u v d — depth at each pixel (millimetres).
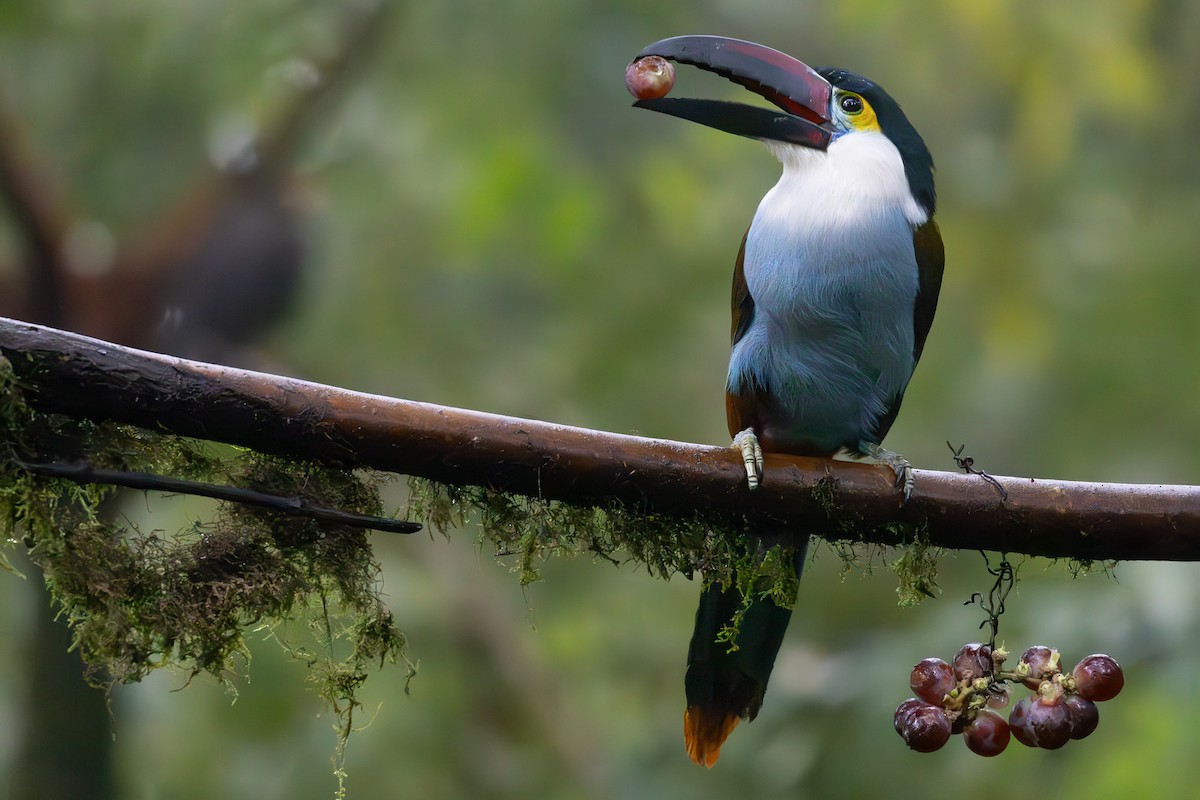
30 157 10188
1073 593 10570
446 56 13312
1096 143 14305
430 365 13180
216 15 11945
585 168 13586
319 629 5289
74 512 5098
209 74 12047
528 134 13281
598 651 12859
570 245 13336
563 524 5324
